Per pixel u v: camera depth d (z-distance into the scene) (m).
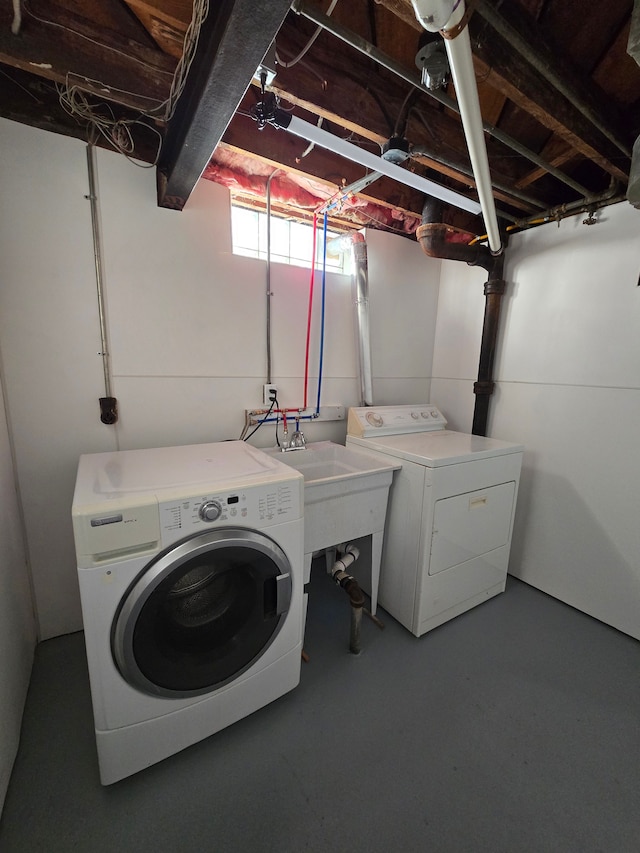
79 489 1.09
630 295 1.71
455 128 1.48
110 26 1.02
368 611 1.96
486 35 0.93
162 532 1.04
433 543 1.70
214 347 1.87
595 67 1.19
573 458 1.96
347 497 1.67
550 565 2.10
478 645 1.72
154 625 1.05
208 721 1.21
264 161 1.59
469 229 2.29
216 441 1.94
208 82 0.89
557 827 1.03
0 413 1.35
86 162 1.48
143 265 1.64
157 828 1.02
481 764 1.19
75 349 1.55
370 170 1.84
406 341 2.65
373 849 0.98
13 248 1.40
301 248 2.27
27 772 1.14
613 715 1.37
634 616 1.76
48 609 1.66
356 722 1.33
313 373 2.25
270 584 1.26
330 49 1.17
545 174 1.82
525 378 2.17
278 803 1.08
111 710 1.03
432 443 1.99
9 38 0.94
